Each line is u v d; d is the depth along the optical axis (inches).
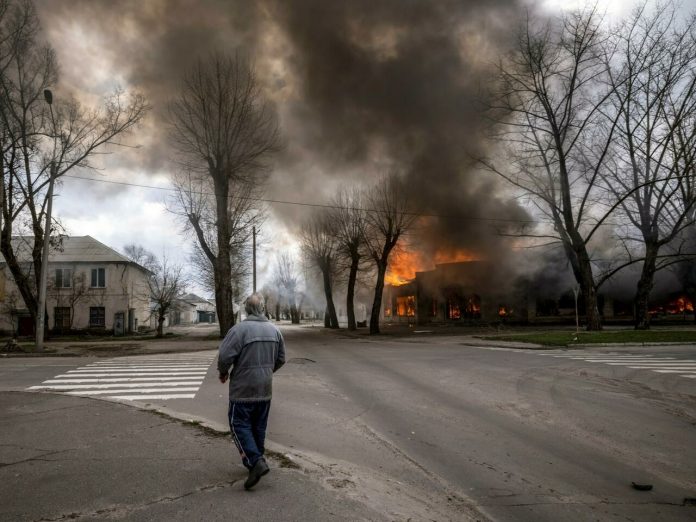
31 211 965.8
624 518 146.2
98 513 131.7
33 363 585.0
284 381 406.0
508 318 1428.4
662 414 281.1
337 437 230.5
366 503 142.3
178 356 677.3
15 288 1414.9
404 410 291.6
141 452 188.9
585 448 216.5
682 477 181.9
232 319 1031.6
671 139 1017.5
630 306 1378.0
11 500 141.2
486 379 409.4
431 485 169.9
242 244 1211.9
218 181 1048.8
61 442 204.7
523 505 154.4
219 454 185.9
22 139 896.9
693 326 1151.0
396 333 1235.9
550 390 357.1
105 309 1487.5
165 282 1562.5
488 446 218.5
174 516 129.3
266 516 129.3
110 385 387.5
